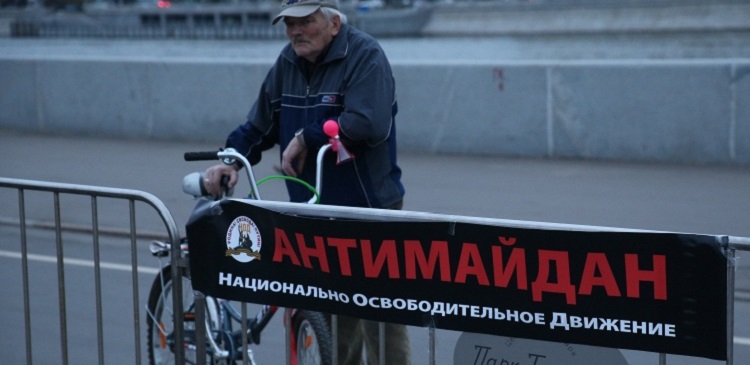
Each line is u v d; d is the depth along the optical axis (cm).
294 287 580
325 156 689
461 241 522
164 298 748
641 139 1802
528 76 1877
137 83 2269
